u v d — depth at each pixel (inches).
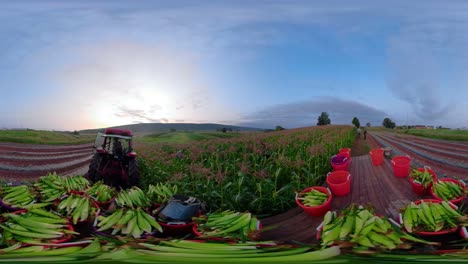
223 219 223.3
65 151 1091.3
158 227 242.5
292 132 1286.9
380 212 309.9
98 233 228.7
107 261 72.0
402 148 909.8
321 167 514.3
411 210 211.9
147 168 598.9
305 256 79.5
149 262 71.3
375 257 79.8
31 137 1317.7
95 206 307.4
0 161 670.5
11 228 173.5
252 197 378.0
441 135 1454.2
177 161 635.5
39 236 175.6
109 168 462.3
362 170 510.3
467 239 169.0
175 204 287.6
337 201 350.3
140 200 327.3
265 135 1017.5
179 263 73.4
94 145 484.4
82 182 399.5
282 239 258.2
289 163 469.4
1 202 244.7
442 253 83.1
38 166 671.8
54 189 341.7
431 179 332.8
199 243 95.6
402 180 417.4
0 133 1254.3
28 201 286.7
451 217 199.0
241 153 617.0
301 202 323.3
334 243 105.7
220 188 402.3
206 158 641.0
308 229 276.5
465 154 734.5
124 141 475.5
